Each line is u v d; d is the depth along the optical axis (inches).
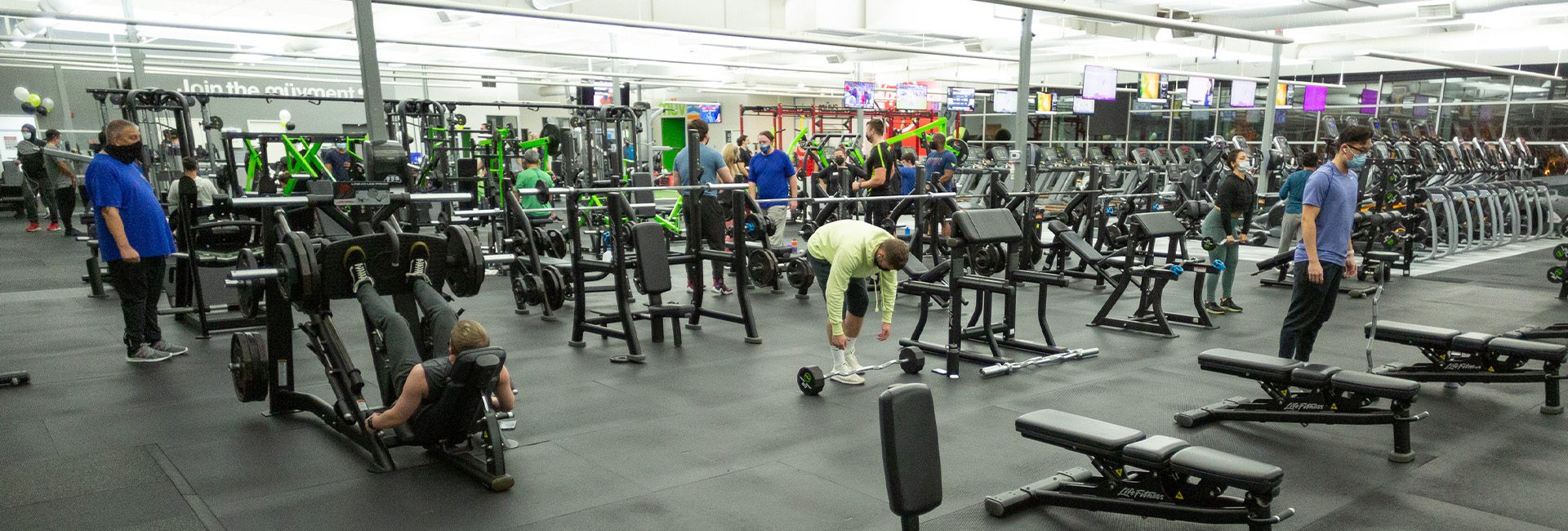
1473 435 150.9
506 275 332.8
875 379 190.9
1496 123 547.8
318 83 649.6
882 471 135.2
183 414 161.9
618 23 300.0
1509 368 169.9
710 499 124.5
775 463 138.8
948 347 191.0
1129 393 179.2
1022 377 191.3
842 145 563.5
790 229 524.4
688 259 236.7
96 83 616.1
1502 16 462.3
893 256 160.9
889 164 339.6
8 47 472.7
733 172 335.6
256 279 149.9
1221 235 262.8
